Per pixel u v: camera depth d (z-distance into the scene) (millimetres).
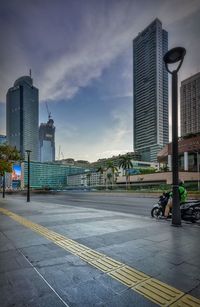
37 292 3314
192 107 118812
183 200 10000
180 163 97312
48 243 5770
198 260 4559
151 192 40719
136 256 4785
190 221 9867
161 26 189375
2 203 20297
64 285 3520
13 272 3986
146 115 186250
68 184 185875
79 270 4070
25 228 7645
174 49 8680
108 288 3428
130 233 6863
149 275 3863
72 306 2965
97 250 5184
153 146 178000
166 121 183125
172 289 3402
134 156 183250
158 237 6375
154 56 183875
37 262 4449
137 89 196000
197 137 88500
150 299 3133
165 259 4609
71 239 6148
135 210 15898
